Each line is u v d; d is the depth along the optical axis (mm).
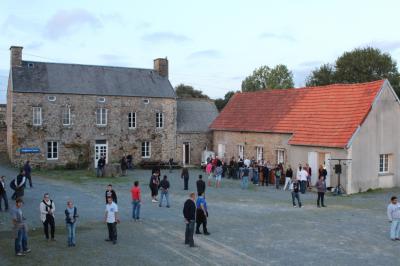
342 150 28250
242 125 39125
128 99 42531
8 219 18672
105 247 14508
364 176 28812
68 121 40125
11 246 14539
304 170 28234
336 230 17250
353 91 31625
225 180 34312
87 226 17625
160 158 44094
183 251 14117
